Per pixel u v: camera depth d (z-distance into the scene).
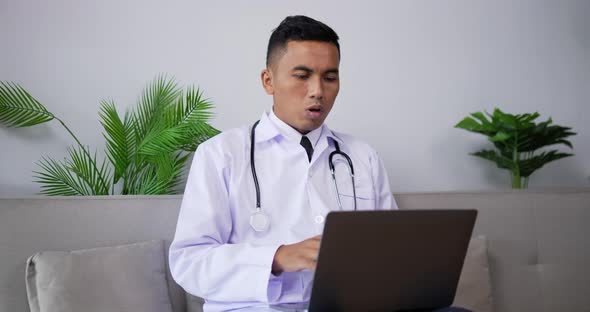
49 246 1.45
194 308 1.56
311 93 1.24
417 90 2.30
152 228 1.55
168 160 1.81
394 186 2.26
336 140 1.45
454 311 0.90
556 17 2.47
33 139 1.95
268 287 1.16
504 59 2.40
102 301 1.34
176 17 2.07
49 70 1.97
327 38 1.25
